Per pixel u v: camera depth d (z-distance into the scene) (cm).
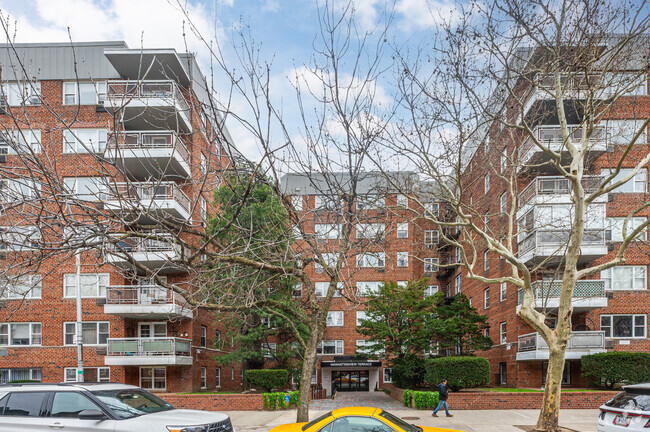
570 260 1332
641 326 2417
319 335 1115
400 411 1884
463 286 3681
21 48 2700
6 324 2598
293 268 1086
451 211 2041
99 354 2533
